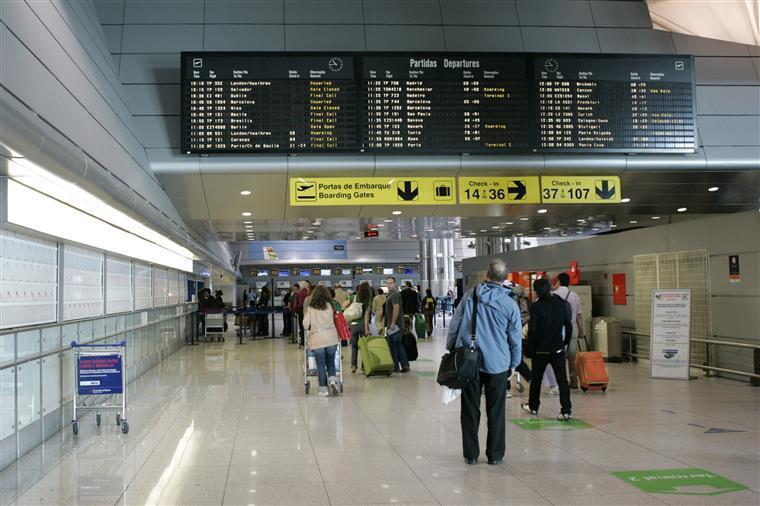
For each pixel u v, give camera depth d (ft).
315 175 33.12
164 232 33.81
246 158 32.32
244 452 19.39
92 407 22.47
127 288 35.14
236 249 155.53
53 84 21.07
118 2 34.96
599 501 14.61
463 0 37.37
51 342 22.27
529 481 16.17
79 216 24.07
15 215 18.07
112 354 22.43
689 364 34.68
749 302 33.35
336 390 30.07
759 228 32.65
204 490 15.69
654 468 17.30
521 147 32.60
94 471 17.47
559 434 21.49
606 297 48.42
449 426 22.99
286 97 31.55
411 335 40.55
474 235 81.10
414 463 18.01
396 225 57.93
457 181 34.32
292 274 161.79
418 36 36.11
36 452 19.60
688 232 38.37
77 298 25.90
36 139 15.33
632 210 49.21
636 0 38.75
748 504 14.32
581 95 33.12
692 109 33.81
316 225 54.29
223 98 31.27
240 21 35.35
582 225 65.57
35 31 20.83
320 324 29.89
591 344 45.47
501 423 17.85
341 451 19.42
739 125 36.24
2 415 17.85
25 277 20.47
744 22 34.65
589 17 37.88
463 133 32.32
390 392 30.94
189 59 31.24
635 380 34.65
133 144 30.63
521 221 58.65
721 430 22.00
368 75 31.99
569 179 35.04
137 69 33.83
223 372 39.22
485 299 17.81
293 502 14.75
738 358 34.14
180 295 58.49
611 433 21.61
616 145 33.22
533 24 37.27
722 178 37.37
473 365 17.29
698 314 37.50
